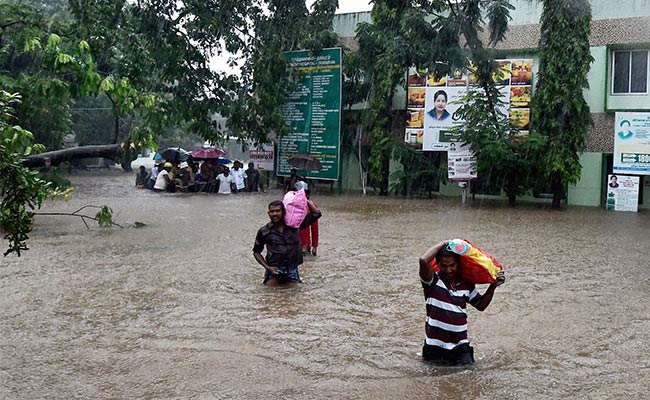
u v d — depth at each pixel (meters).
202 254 11.66
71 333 6.89
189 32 23.27
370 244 13.06
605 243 13.41
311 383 5.46
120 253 11.71
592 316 7.61
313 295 8.60
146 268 10.34
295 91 26.78
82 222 16.02
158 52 22.45
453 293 5.91
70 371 5.75
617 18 22.61
